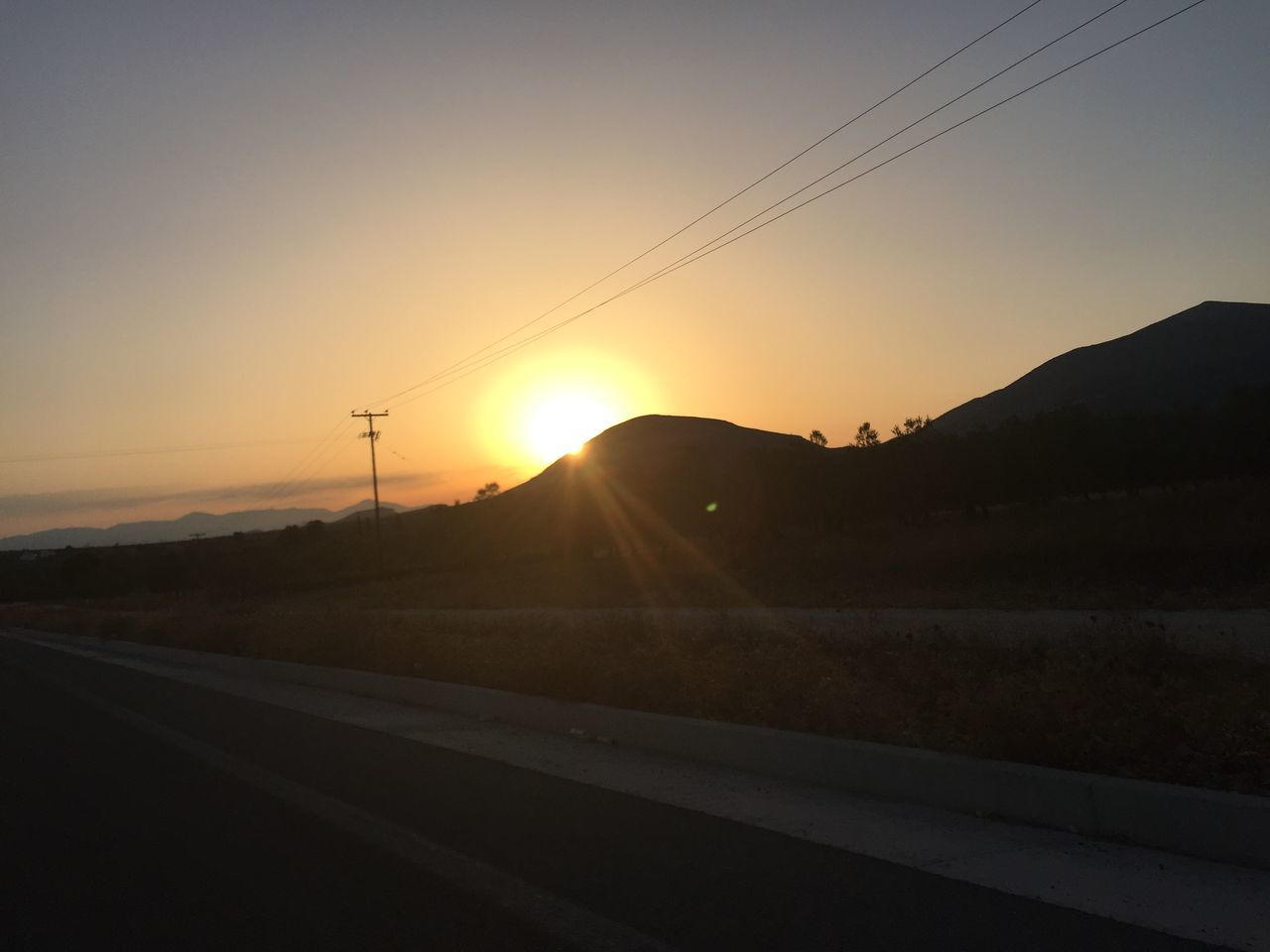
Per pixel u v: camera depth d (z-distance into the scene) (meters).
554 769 11.44
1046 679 12.22
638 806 9.53
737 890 7.07
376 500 73.75
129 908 7.18
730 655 16.77
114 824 9.72
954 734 10.80
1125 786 7.96
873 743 10.15
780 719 12.16
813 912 6.57
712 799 9.72
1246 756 8.84
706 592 39.75
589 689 14.80
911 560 39.41
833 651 18.62
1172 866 7.27
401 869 7.84
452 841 8.54
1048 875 7.15
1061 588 29.78
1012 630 21.28
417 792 10.45
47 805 10.71
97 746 14.65
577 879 7.43
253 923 6.79
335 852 8.38
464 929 6.53
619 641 20.95
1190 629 20.08
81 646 40.78
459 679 17.94
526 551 75.44
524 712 14.66
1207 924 6.13
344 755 12.83
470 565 73.44
